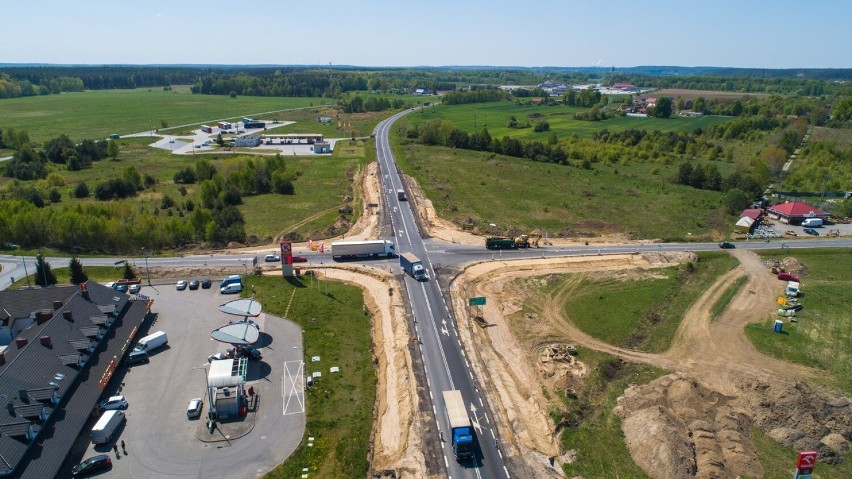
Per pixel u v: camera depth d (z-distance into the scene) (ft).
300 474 204.54
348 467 207.92
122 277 371.56
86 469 199.93
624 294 361.10
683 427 226.79
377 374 272.72
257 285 361.92
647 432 220.02
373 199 562.66
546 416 244.01
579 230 488.85
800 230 492.54
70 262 363.56
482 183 640.99
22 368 220.02
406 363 278.87
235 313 298.97
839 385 263.29
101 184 590.14
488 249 437.99
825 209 549.13
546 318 331.57
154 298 341.21
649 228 497.05
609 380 269.23
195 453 213.25
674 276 386.93
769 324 320.70
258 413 236.63
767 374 267.18
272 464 208.74
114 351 266.77
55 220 424.05
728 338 306.14
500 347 302.66
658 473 204.54
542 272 394.73
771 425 233.35
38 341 239.09
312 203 568.82
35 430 200.44
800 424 230.68
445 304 343.05
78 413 220.43
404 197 561.43
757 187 588.09
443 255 422.82
